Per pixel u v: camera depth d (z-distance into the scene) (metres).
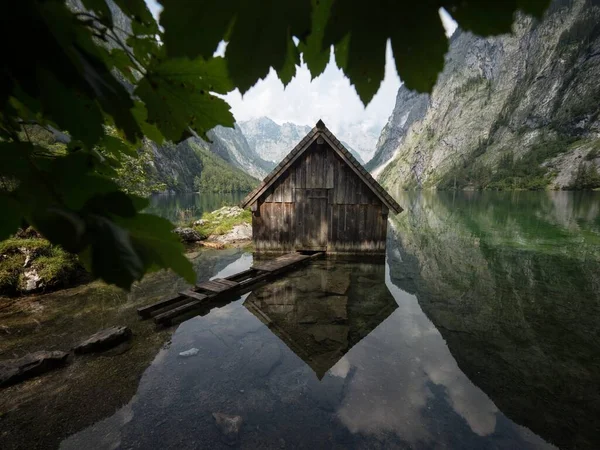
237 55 0.51
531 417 3.63
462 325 6.14
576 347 5.29
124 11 0.70
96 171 0.88
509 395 4.01
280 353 4.90
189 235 13.97
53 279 7.49
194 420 3.49
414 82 0.49
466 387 4.15
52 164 0.61
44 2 0.47
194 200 59.25
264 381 4.18
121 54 0.73
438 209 36.12
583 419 3.60
